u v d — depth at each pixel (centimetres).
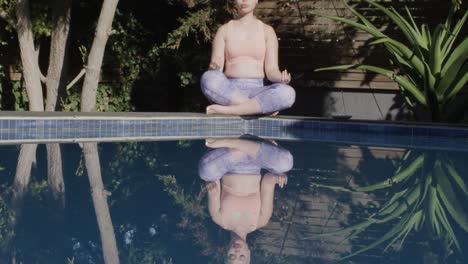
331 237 352
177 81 1230
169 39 1045
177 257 306
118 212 406
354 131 897
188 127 866
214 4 1037
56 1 972
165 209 417
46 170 554
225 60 909
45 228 359
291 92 896
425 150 761
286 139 852
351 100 1166
